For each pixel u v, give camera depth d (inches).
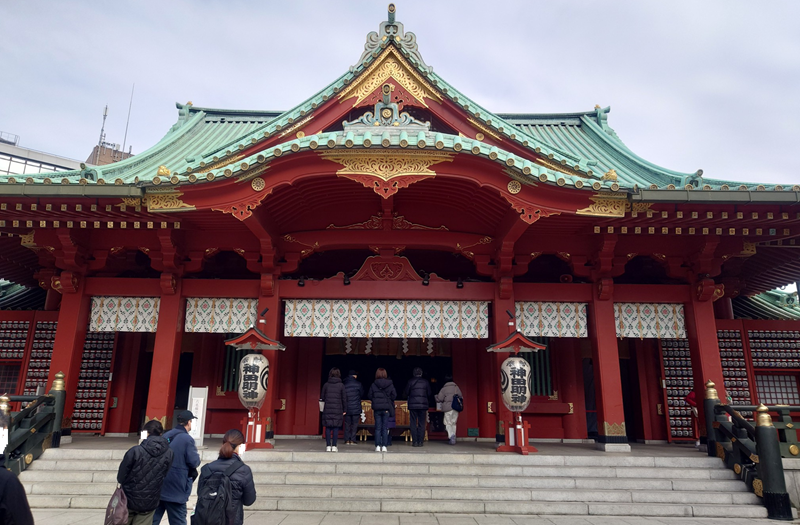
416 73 424.5
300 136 428.5
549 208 365.7
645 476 358.6
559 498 328.8
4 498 131.0
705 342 443.8
